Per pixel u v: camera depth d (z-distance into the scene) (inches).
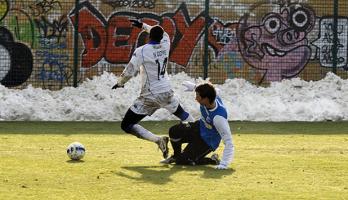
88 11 3117.6
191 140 1641.2
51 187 1352.1
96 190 1327.5
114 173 1512.1
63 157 1749.5
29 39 3100.4
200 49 3139.8
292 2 3181.6
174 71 3129.9
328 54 3186.5
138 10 3132.4
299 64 3176.7
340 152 1916.8
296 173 1552.7
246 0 3164.4
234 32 3154.5
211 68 3142.2
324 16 3191.4
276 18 3171.8
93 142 2084.2
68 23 3110.2
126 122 1726.1
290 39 3176.7
